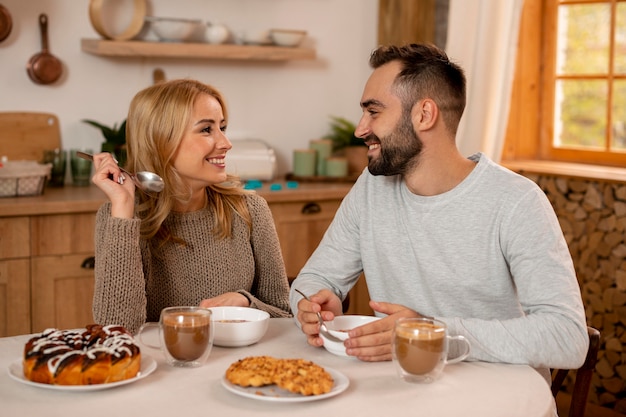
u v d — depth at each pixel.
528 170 3.59
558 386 1.79
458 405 1.32
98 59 3.62
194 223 2.04
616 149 3.64
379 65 1.85
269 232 2.17
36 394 1.33
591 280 3.39
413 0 4.12
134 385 1.38
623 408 3.33
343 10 4.26
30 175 3.12
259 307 1.97
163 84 2.01
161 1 3.73
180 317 1.46
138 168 2.00
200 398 1.32
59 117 3.56
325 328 1.64
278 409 1.28
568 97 3.82
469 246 1.77
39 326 3.05
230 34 3.93
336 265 2.00
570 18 3.77
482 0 3.46
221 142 2.00
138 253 1.82
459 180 1.82
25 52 3.46
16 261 2.98
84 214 3.10
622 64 3.59
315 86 4.23
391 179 1.93
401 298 1.90
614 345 3.33
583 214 3.40
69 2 3.53
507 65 3.52
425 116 1.78
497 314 1.80
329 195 3.64
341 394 1.36
